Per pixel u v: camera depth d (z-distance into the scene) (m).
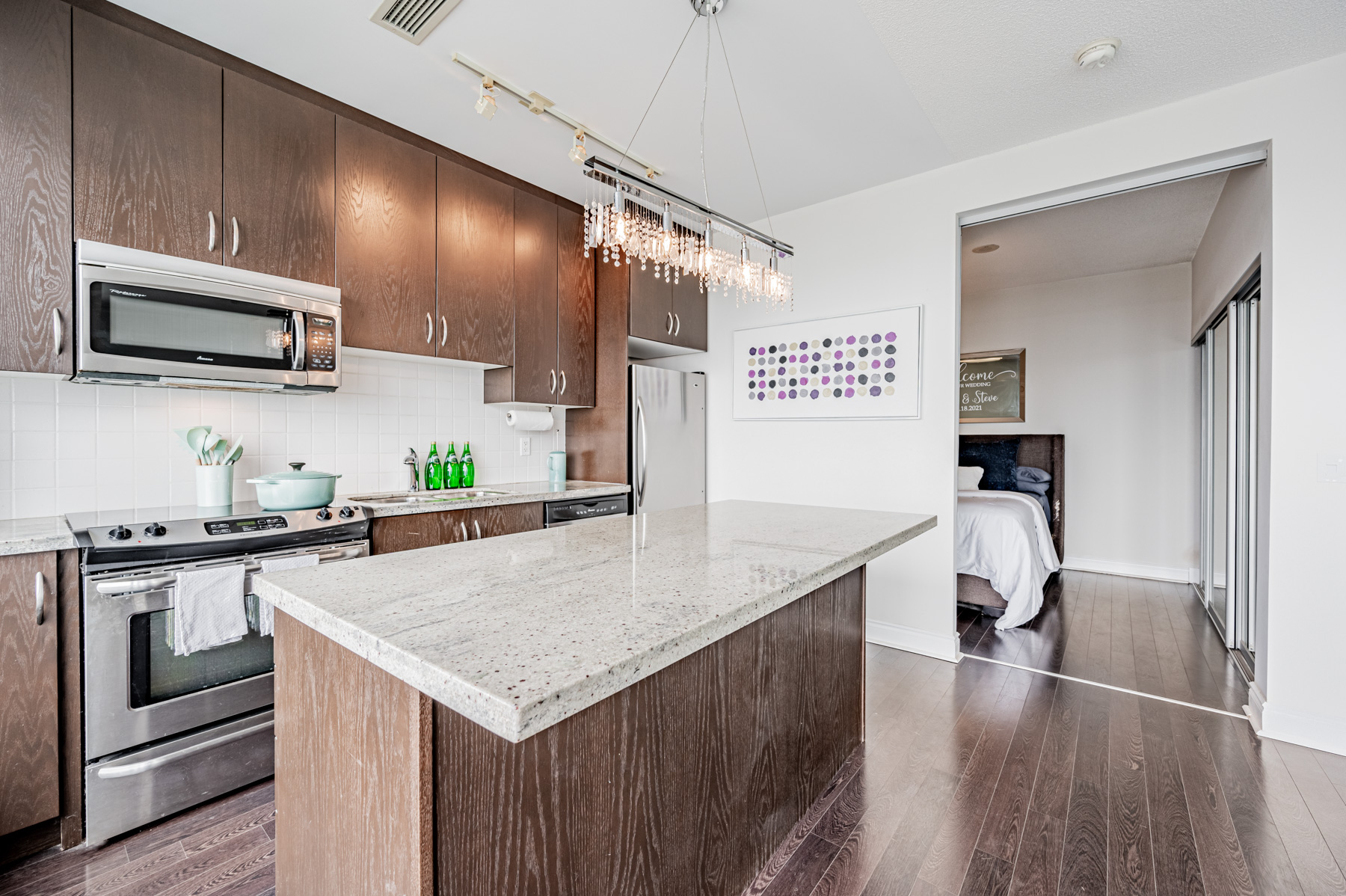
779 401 3.54
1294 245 2.10
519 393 3.02
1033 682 2.64
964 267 4.66
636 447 3.35
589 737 1.04
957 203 2.91
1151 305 4.70
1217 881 1.42
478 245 2.81
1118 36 1.95
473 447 3.16
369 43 1.97
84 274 1.70
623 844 1.11
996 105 2.37
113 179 1.78
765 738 1.51
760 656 1.49
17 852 1.51
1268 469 2.14
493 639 0.80
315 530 1.98
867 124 2.52
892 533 1.72
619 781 1.10
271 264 2.10
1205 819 1.65
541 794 0.96
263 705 1.86
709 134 2.60
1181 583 4.48
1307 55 2.04
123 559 1.59
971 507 3.68
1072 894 1.39
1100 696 2.48
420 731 0.79
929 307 3.01
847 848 1.56
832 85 2.23
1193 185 3.09
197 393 2.21
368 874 0.90
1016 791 1.80
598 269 3.50
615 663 0.72
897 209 3.10
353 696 0.94
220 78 1.99
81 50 1.73
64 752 1.55
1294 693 2.09
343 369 2.63
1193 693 2.50
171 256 1.87
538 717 0.61
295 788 1.11
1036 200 2.76
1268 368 2.15
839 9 1.83
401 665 0.75
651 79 2.19
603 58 2.06
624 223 1.81
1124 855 1.51
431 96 2.28
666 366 4.14
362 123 2.38
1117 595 4.16
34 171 1.65
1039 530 4.08
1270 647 2.13
